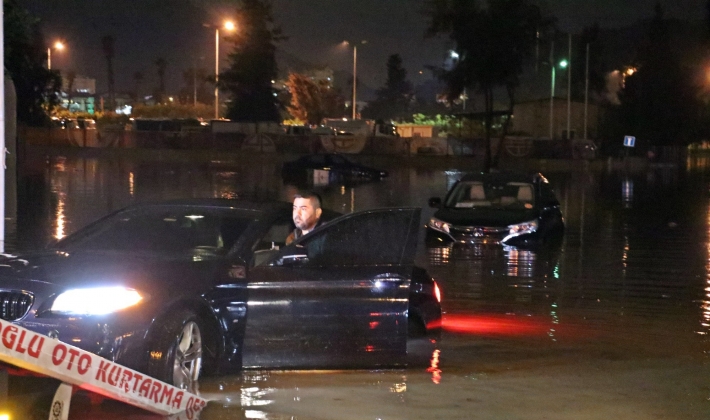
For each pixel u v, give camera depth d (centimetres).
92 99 12938
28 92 4488
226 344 627
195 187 2766
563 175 4197
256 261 672
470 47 4712
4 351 462
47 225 1630
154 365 561
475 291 1076
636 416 577
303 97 9188
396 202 2445
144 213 719
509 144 5359
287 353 641
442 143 5453
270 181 3288
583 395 623
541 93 7444
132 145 5556
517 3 4684
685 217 2080
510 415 575
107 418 558
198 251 675
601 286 1116
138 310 557
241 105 6969
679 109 6681
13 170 935
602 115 6588
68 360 499
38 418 532
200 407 584
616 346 780
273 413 573
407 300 657
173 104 10569
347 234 662
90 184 2742
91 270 580
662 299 1026
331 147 5484
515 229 1499
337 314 644
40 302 546
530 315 924
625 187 3259
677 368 704
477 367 698
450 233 1526
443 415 573
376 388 633
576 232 1753
